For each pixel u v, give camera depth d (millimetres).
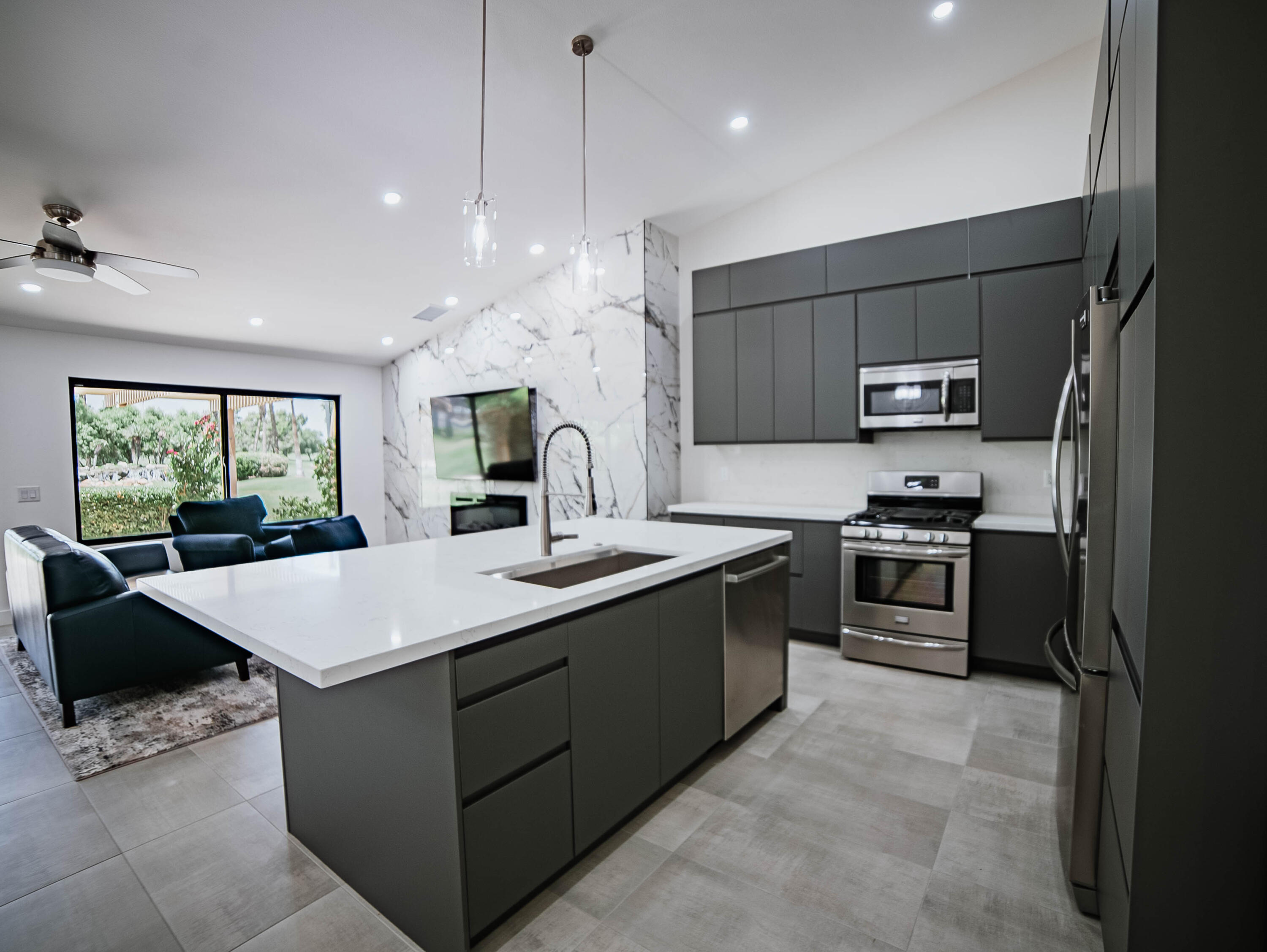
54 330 4711
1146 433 1052
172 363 5348
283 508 6203
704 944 1524
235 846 1958
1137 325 1184
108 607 2883
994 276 3393
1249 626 945
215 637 3230
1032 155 3531
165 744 2650
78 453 4922
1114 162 1608
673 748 2143
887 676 3352
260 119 2762
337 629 1396
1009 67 3424
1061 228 3223
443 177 3482
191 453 5566
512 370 5445
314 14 2295
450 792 1397
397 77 2676
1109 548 1495
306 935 1592
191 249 3711
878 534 3484
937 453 3902
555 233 4465
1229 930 978
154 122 2641
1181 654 981
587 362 4863
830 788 2230
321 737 1796
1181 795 992
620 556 2594
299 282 4465
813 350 4000
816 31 2859
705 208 4496
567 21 2570
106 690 2889
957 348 3506
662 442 4734
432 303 5312
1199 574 965
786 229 4391
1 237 3201
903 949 1506
